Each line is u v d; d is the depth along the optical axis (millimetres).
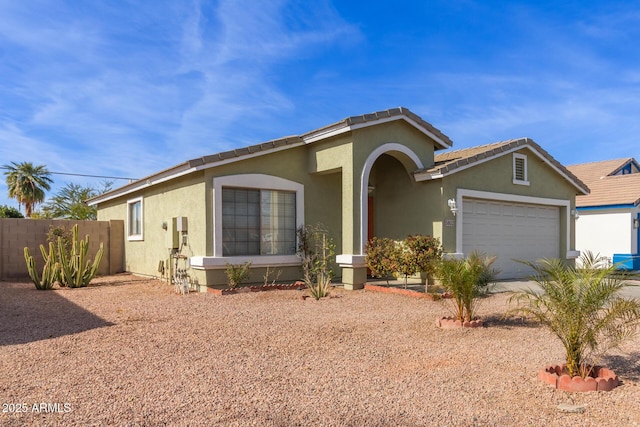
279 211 13602
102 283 14844
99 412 4441
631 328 6090
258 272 13078
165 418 4328
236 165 12758
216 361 6082
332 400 4809
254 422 4266
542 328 8055
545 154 16203
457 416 4445
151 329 7836
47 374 5500
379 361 6180
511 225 15672
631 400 4836
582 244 21531
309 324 8336
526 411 4574
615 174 25594
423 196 13977
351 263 12531
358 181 12852
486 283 8430
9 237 16438
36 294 12148
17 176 45281
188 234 13227
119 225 18703
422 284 13477
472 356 6414
